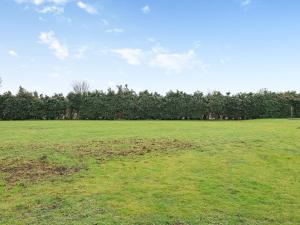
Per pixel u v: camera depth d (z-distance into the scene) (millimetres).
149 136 24094
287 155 18422
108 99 58094
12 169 15359
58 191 12891
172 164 16406
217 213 11125
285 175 15195
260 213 11164
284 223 10508
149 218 10703
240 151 18969
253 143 21047
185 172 15242
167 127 33094
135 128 31719
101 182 13891
